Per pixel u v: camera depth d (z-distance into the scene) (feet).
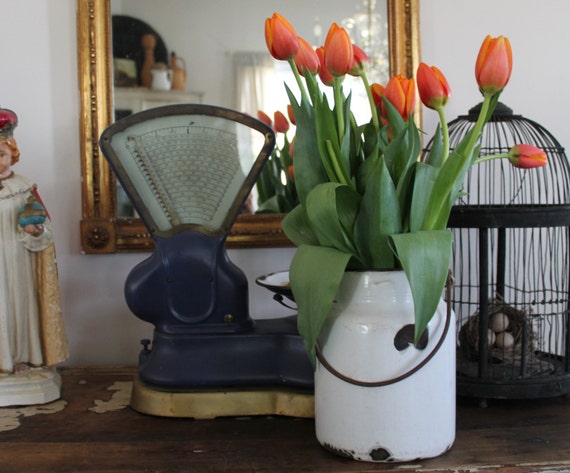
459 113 4.12
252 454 2.74
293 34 2.64
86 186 3.85
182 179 3.32
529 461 2.63
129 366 3.91
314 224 2.61
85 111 3.84
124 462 2.66
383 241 2.60
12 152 3.29
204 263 3.24
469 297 3.72
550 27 4.14
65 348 3.39
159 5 3.90
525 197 4.16
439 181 2.56
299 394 3.12
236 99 3.95
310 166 2.80
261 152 3.32
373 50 3.97
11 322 3.28
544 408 3.24
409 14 3.95
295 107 2.77
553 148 3.84
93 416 3.16
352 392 2.66
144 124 3.30
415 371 2.63
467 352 3.55
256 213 3.95
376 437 2.64
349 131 2.72
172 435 2.94
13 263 3.24
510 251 4.31
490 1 4.11
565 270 4.10
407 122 2.72
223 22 3.94
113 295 3.99
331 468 2.61
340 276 2.53
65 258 3.96
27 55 3.89
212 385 3.15
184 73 3.92
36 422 3.08
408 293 2.67
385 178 2.51
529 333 3.56
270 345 3.20
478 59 2.56
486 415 3.15
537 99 4.16
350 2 3.96
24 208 3.23
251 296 4.05
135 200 3.26
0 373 3.28
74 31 3.89
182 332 3.23
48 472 2.57
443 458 2.69
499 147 3.89
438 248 2.49
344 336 2.67
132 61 3.88
